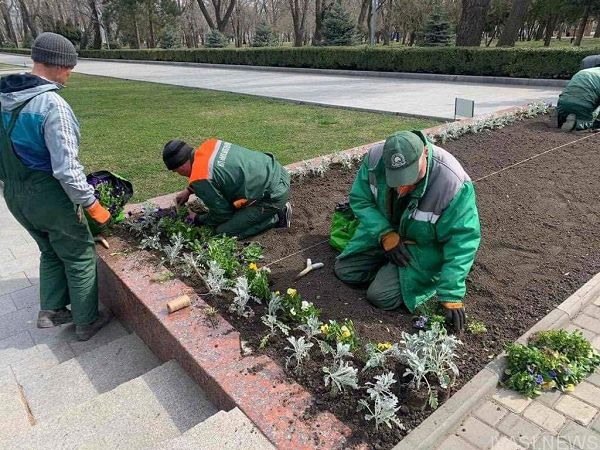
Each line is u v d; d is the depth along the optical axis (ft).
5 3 194.80
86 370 10.50
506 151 21.01
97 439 7.75
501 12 110.01
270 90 50.96
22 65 101.30
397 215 10.42
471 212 9.57
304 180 18.19
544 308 10.51
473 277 11.71
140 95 50.83
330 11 90.58
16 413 9.09
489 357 8.98
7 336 12.17
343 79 59.98
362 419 7.39
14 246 17.06
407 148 8.63
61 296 12.00
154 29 147.43
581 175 18.06
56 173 9.77
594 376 8.98
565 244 13.29
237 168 12.85
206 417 8.15
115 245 13.00
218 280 10.59
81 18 188.03
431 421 7.48
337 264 11.57
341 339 8.69
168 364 9.39
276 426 7.07
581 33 80.53
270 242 13.67
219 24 124.36
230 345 8.84
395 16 118.21
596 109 23.63
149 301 10.28
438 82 53.06
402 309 10.44
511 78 48.85
